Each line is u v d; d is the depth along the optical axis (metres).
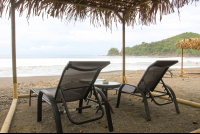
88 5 3.69
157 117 2.35
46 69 15.12
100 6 3.87
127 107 2.87
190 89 4.61
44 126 2.00
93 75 2.03
